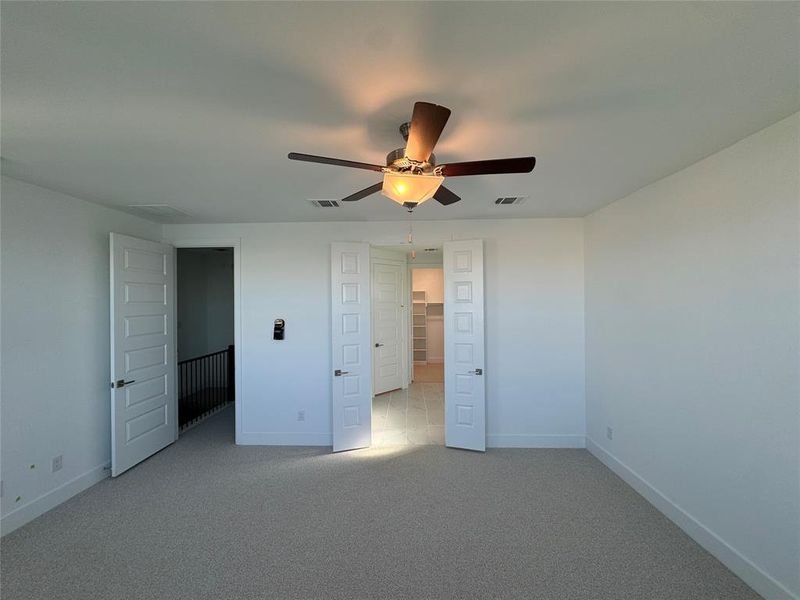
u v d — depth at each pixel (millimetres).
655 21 1176
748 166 2053
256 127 1868
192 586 2113
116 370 3412
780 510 1905
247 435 4238
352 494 3104
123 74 1426
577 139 2051
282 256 4246
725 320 2221
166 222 4164
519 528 2623
